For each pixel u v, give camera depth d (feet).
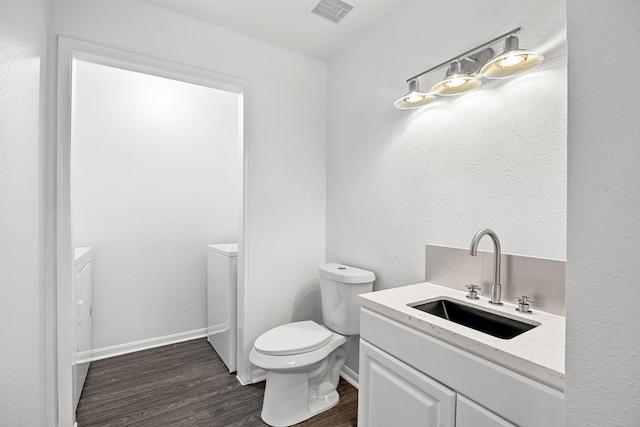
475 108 4.79
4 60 3.10
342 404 6.38
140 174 8.82
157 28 6.06
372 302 4.44
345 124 7.61
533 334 3.26
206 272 9.77
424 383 3.59
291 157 7.76
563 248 3.82
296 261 7.86
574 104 1.75
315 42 7.38
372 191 6.79
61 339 5.12
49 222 5.03
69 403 5.19
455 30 5.10
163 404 6.25
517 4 4.27
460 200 5.01
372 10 6.21
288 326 6.69
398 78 6.15
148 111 8.96
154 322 9.00
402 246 6.07
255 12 6.27
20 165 3.63
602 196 1.64
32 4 4.13
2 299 3.01
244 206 7.10
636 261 1.52
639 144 1.51
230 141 10.22
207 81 6.70
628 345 1.54
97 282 8.23
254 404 6.29
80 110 8.08
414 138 5.81
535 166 4.08
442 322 3.56
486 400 3.01
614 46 1.60
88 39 5.42
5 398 3.05
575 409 1.73
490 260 4.61
